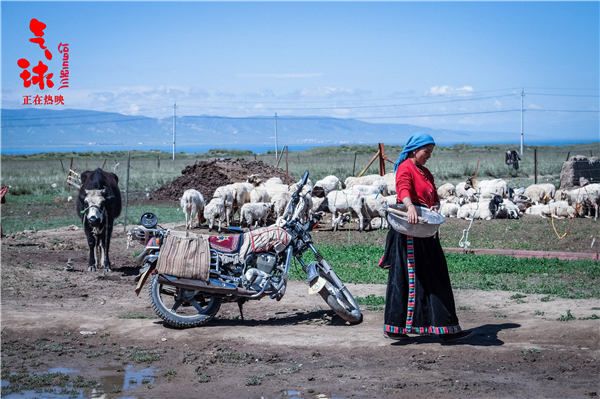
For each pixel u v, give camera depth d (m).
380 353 7.41
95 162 76.69
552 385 6.27
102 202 13.35
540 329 8.00
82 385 6.61
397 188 7.51
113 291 11.66
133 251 16.75
